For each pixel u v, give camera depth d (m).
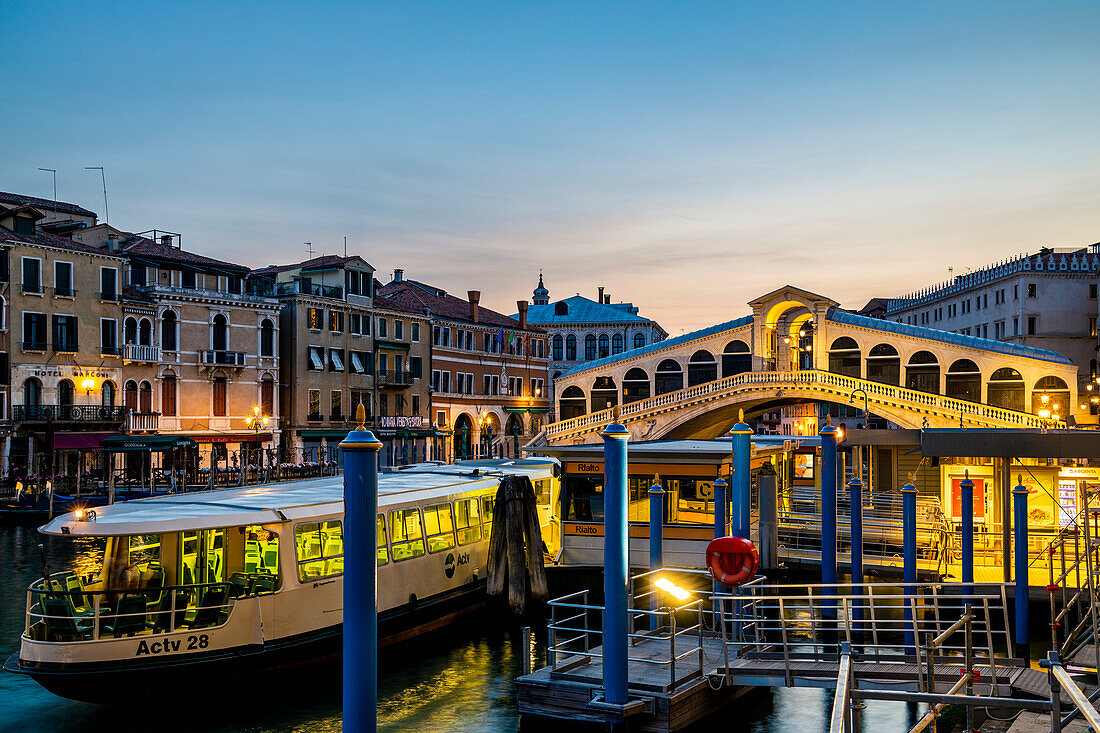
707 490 23.14
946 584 15.02
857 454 34.31
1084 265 74.44
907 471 39.44
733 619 16.28
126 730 15.09
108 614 15.20
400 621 19.61
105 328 49.94
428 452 68.69
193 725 15.24
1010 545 20.08
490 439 75.38
